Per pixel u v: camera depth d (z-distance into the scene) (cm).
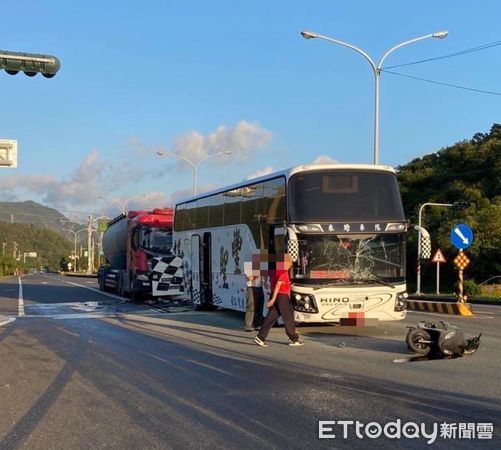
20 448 602
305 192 1353
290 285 1328
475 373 944
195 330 1571
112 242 3169
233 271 1752
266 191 1507
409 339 1130
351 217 1347
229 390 843
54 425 682
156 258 2416
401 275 1361
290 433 641
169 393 830
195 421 689
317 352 1172
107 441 621
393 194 1378
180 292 2355
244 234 1664
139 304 2500
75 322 1800
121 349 1242
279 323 1538
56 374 977
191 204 2191
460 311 1984
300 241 1334
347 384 872
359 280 1336
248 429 656
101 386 881
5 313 2133
